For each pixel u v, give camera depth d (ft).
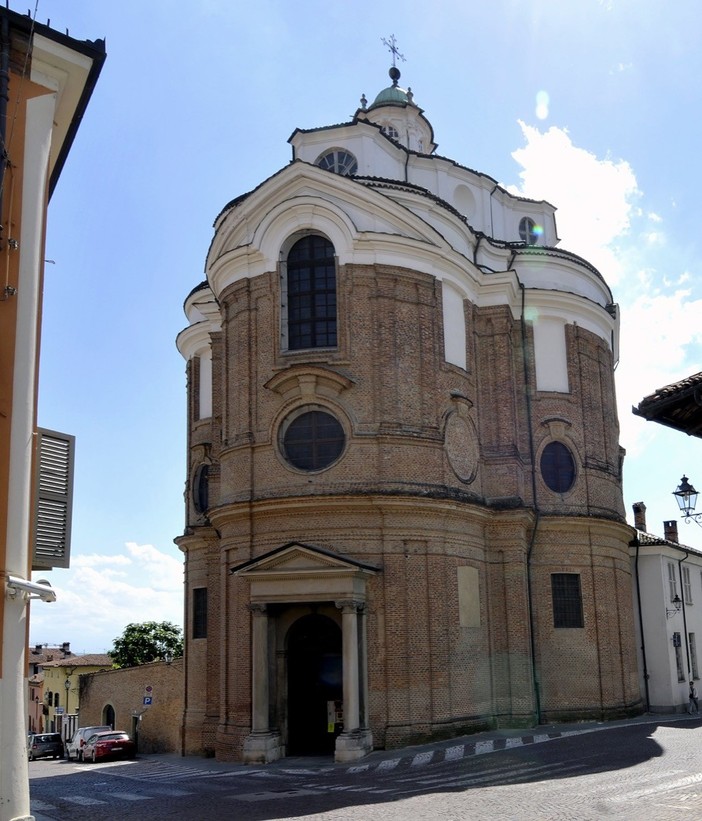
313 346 103.81
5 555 43.39
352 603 92.22
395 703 94.22
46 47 48.73
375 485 98.43
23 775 42.29
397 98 149.38
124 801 69.51
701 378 49.14
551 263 130.93
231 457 104.47
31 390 46.09
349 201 106.01
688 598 151.23
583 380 128.77
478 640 105.19
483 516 109.40
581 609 118.93
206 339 135.13
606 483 127.24
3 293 45.39
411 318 104.88
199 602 127.85
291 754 95.50
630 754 79.10
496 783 66.28
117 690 170.30
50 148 52.49
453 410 108.06
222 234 113.80
